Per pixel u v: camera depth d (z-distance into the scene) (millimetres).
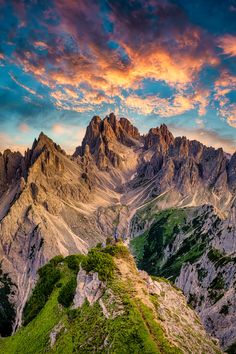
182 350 68188
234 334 132000
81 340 73688
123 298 78250
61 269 125812
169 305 86688
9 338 110812
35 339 93062
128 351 65062
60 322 86188
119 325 70750
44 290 120625
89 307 81562
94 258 90938
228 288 160250
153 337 68688
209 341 82000
